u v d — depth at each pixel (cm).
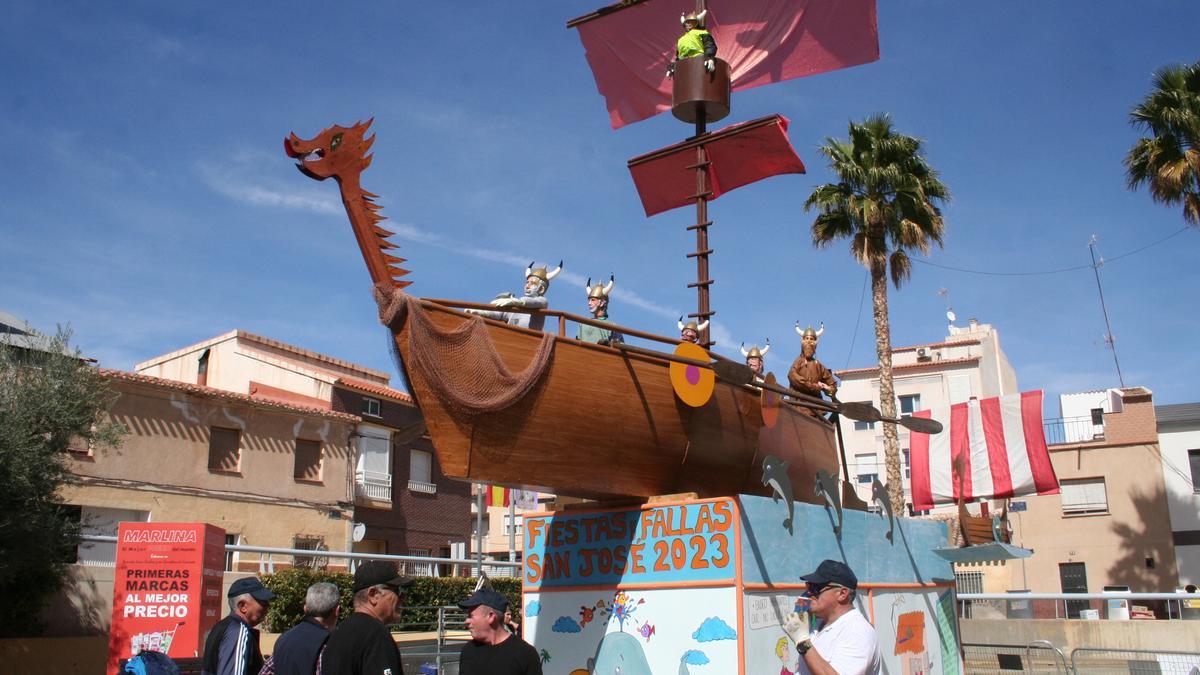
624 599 782
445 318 706
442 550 3603
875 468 4484
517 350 721
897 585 977
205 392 2736
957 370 4497
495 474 699
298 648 553
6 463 1217
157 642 891
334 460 3133
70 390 1388
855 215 2719
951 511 3612
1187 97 2388
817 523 847
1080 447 3553
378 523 3325
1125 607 2014
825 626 515
